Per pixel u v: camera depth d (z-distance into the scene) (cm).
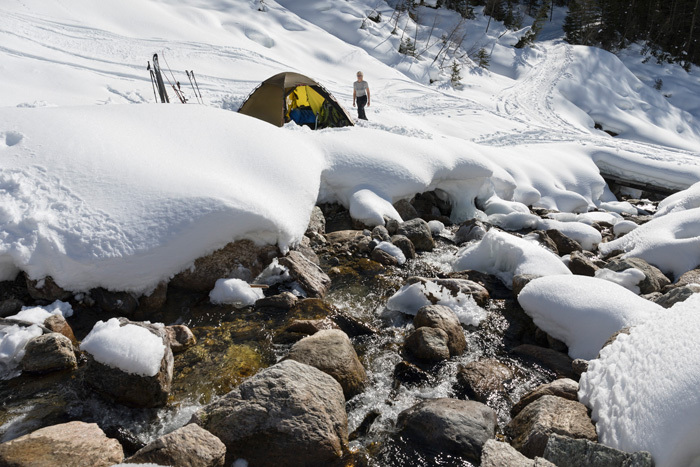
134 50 1711
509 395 418
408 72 2619
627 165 1355
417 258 701
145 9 2139
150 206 507
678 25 3897
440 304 543
